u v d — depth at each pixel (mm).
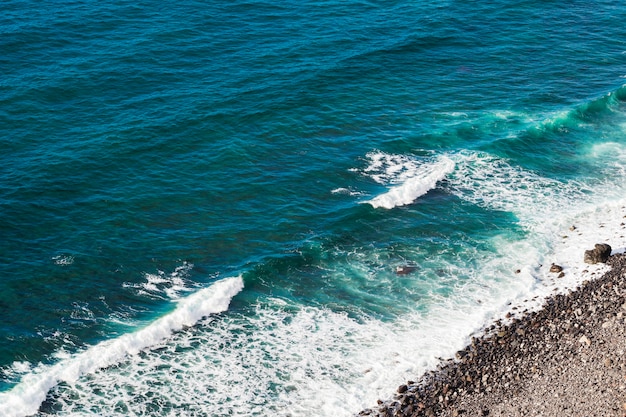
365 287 51094
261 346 46156
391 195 59062
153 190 58531
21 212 54906
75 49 74500
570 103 72438
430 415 40438
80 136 63062
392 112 69875
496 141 66438
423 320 48062
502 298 49562
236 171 61281
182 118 66000
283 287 51000
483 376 42750
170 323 47062
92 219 55219
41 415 41125
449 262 53281
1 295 48375
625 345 43062
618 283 49594
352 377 43812
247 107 68188
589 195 60438
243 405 42156
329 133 66438
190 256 53000
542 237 55500
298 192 59625
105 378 43531
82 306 48375
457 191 60625
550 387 41094
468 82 75062
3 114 64562
